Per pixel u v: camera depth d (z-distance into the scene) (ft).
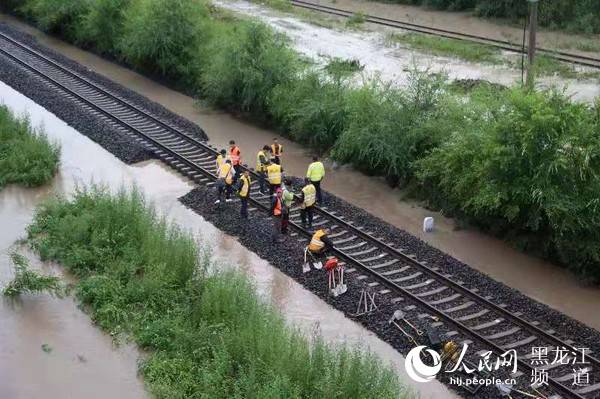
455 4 162.09
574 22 141.90
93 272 61.57
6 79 113.50
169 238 62.75
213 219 72.33
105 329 55.11
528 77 71.61
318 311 57.21
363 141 80.89
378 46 130.00
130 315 55.83
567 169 62.64
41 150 83.10
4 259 65.05
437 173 73.97
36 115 100.42
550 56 119.65
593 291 61.72
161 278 57.82
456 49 125.70
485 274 62.90
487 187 65.51
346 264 63.31
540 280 63.36
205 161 85.25
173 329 52.70
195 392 46.96
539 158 64.08
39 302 58.85
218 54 103.30
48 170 81.30
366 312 56.13
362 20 148.46
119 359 51.88
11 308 57.98
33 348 53.11
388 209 76.74
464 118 77.30
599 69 114.01
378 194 80.28
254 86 98.17
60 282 60.90
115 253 63.52
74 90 109.19
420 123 78.43
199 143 89.15
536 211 64.03
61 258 64.03
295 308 57.57
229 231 70.03
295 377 45.91
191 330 52.54
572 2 143.84
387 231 69.36
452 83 104.12
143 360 51.13
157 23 113.50
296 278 61.72
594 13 141.69
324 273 61.82
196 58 112.88
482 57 122.42
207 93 105.70
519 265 65.77
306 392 45.09
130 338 53.88
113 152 88.33
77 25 136.56
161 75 120.16
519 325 54.65
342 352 46.88
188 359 50.03
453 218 74.23
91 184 73.72
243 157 89.04
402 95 82.53
